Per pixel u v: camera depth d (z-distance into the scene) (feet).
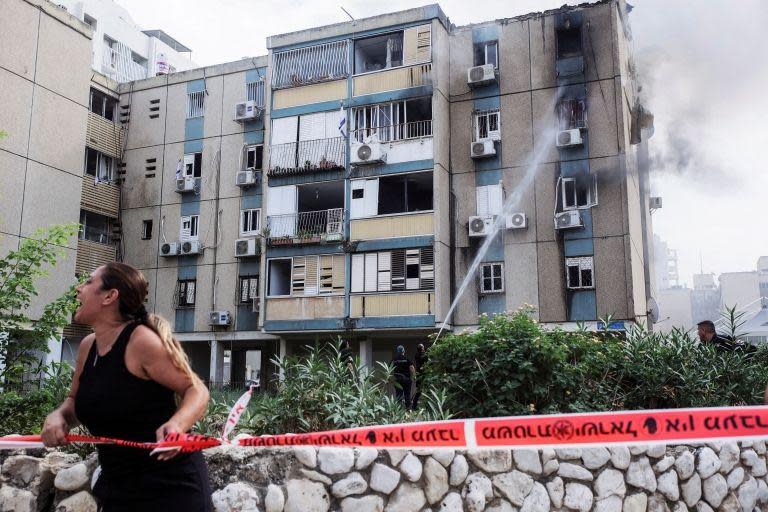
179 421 7.79
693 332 25.86
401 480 12.63
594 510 14.14
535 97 74.54
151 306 87.81
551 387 18.99
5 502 12.12
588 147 71.72
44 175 65.87
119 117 94.73
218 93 89.66
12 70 63.57
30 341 22.79
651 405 19.85
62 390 18.37
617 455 14.62
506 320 20.77
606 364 20.20
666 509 15.11
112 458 8.13
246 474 12.01
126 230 91.20
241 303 83.25
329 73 80.38
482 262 73.10
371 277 73.72
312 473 12.05
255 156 86.48
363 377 16.48
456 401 19.21
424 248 72.23
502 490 13.46
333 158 77.92
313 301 75.51
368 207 75.36
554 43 74.69
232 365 87.92
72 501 11.85
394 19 77.97
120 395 8.04
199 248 85.97
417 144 74.49
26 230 63.57
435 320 70.03
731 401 20.62
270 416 15.57
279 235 79.30
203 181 88.22
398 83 76.79
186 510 7.94
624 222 69.15
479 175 74.95
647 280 83.35
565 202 71.56
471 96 76.95
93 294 8.47
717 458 16.35
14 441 10.18
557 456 14.16
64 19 69.31
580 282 69.77
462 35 78.95
